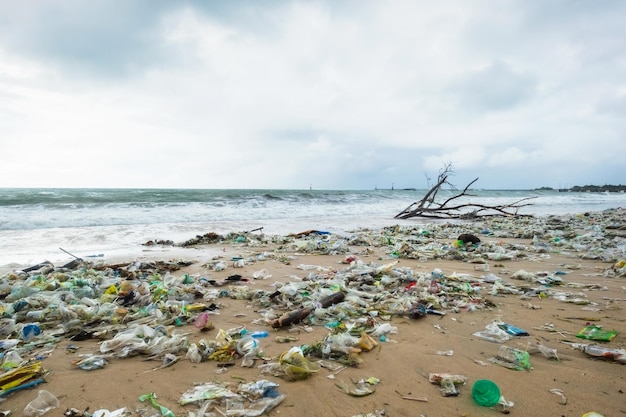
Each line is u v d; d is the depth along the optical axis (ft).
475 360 9.75
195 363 9.66
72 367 9.47
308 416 7.25
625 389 8.09
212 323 13.01
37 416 7.18
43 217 49.24
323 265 24.77
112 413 7.18
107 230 43.37
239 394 7.94
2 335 12.00
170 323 13.17
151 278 20.10
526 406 7.50
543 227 44.19
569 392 8.00
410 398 7.89
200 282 19.56
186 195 95.40
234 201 79.97
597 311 13.89
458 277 19.77
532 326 12.39
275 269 23.38
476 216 66.13
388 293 16.57
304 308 13.47
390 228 46.93
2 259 26.89
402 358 9.90
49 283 17.65
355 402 7.73
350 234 40.29
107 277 20.27
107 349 10.41
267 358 9.92
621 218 51.78
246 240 36.83
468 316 13.60
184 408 7.50
